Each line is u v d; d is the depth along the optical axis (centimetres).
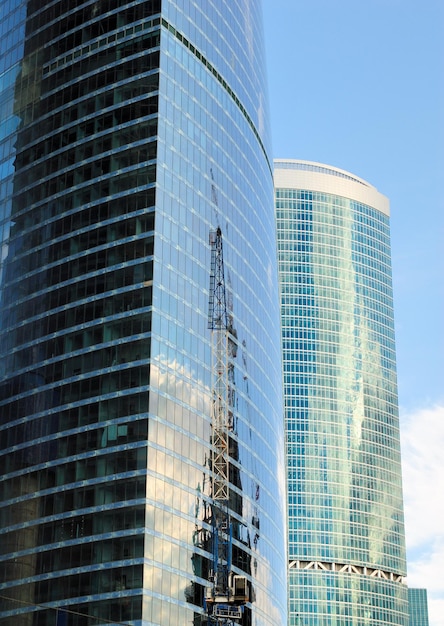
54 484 18538
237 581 18662
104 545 17600
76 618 17100
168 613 17412
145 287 19088
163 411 18550
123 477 17912
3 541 18812
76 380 19050
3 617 16362
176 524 18175
